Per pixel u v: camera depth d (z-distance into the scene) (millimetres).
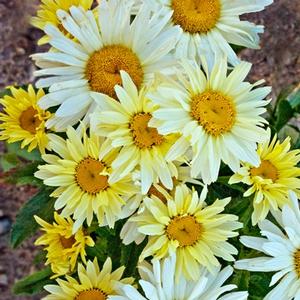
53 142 323
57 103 319
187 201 318
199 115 302
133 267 355
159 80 303
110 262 343
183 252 323
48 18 358
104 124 304
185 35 336
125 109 302
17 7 624
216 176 303
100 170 318
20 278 607
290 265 326
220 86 308
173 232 319
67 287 347
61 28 357
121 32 321
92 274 344
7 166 484
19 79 623
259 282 367
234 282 354
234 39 346
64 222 353
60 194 327
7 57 624
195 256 319
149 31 319
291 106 426
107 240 372
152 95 292
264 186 329
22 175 391
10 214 612
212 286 325
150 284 308
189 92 304
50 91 314
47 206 388
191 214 320
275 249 320
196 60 339
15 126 357
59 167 320
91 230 358
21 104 355
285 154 333
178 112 297
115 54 320
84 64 323
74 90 319
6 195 611
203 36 339
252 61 628
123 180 318
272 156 333
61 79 322
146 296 308
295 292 327
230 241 363
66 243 362
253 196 341
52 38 320
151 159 307
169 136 305
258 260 328
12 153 466
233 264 366
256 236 353
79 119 326
